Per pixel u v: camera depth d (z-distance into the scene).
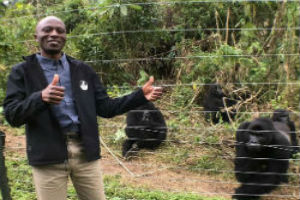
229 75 9.02
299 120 8.22
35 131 3.29
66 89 3.44
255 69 8.69
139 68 10.02
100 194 3.59
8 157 6.57
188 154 7.00
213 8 9.80
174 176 6.37
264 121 5.89
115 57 9.57
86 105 3.45
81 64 3.55
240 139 6.31
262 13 8.92
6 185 4.06
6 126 8.16
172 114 9.20
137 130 7.54
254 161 6.11
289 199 5.79
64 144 3.34
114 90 8.55
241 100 8.67
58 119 3.33
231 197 5.81
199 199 5.27
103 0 7.24
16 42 7.64
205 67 8.84
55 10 9.40
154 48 10.47
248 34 8.45
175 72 10.20
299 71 8.23
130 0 8.53
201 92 9.63
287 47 8.01
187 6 10.09
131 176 6.22
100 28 9.16
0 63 7.64
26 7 8.78
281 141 5.95
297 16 7.66
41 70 3.33
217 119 9.05
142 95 3.43
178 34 10.34
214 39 9.55
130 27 9.44
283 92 8.48
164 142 7.82
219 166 6.73
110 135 8.00
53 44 3.35
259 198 5.89
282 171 6.00
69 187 5.56
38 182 3.40
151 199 5.25
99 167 3.62
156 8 9.73
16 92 3.23
